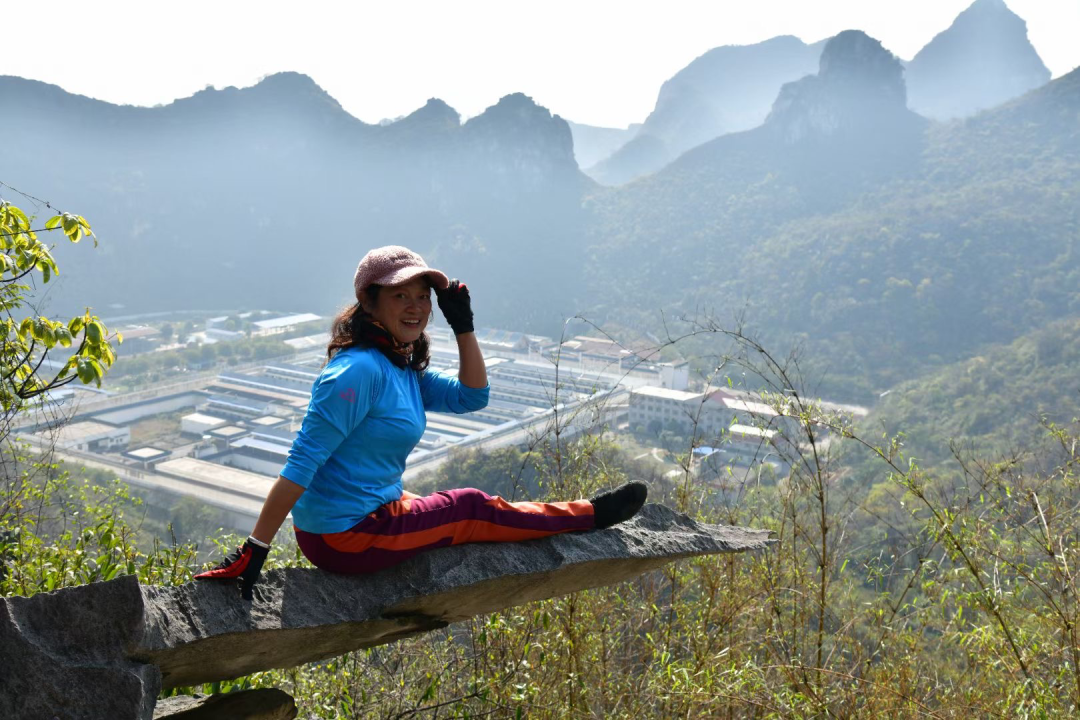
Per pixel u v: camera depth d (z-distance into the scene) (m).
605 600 4.05
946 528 3.35
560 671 3.75
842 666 3.52
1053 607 3.21
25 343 3.42
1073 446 3.64
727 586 3.86
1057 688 3.28
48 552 3.64
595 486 4.08
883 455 3.62
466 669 3.86
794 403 3.74
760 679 3.32
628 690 3.83
